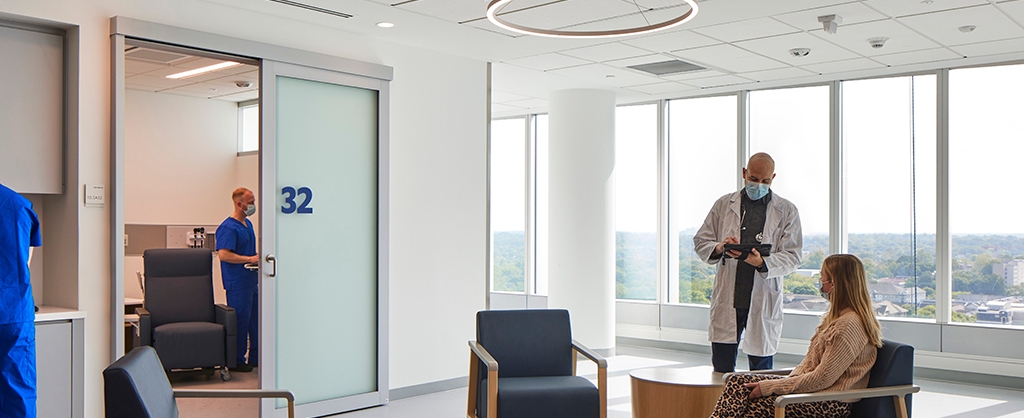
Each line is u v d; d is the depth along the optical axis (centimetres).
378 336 609
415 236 643
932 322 734
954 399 651
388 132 616
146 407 281
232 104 908
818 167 795
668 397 456
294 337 561
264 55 538
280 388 553
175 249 705
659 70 741
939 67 722
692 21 560
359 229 602
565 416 448
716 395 451
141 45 492
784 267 463
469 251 688
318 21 567
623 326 929
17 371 353
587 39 616
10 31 443
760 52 663
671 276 902
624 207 936
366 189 606
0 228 354
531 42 628
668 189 902
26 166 449
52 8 448
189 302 696
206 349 663
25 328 356
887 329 755
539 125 1010
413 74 642
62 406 440
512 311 513
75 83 460
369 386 609
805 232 802
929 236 739
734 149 849
